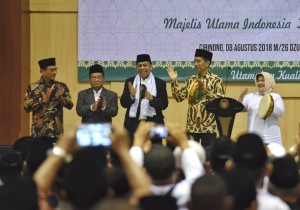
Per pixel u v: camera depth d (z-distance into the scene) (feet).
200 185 14.39
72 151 16.47
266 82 44.16
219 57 51.39
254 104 44.16
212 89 43.47
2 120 50.88
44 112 44.45
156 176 18.22
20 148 28.12
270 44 51.21
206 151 23.94
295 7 51.03
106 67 51.70
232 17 51.31
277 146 25.12
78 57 51.83
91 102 44.42
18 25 51.16
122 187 16.92
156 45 51.57
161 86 44.29
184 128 51.83
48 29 52.54
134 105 43.86
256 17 51.21
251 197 16.53
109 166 21.06
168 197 15.42
